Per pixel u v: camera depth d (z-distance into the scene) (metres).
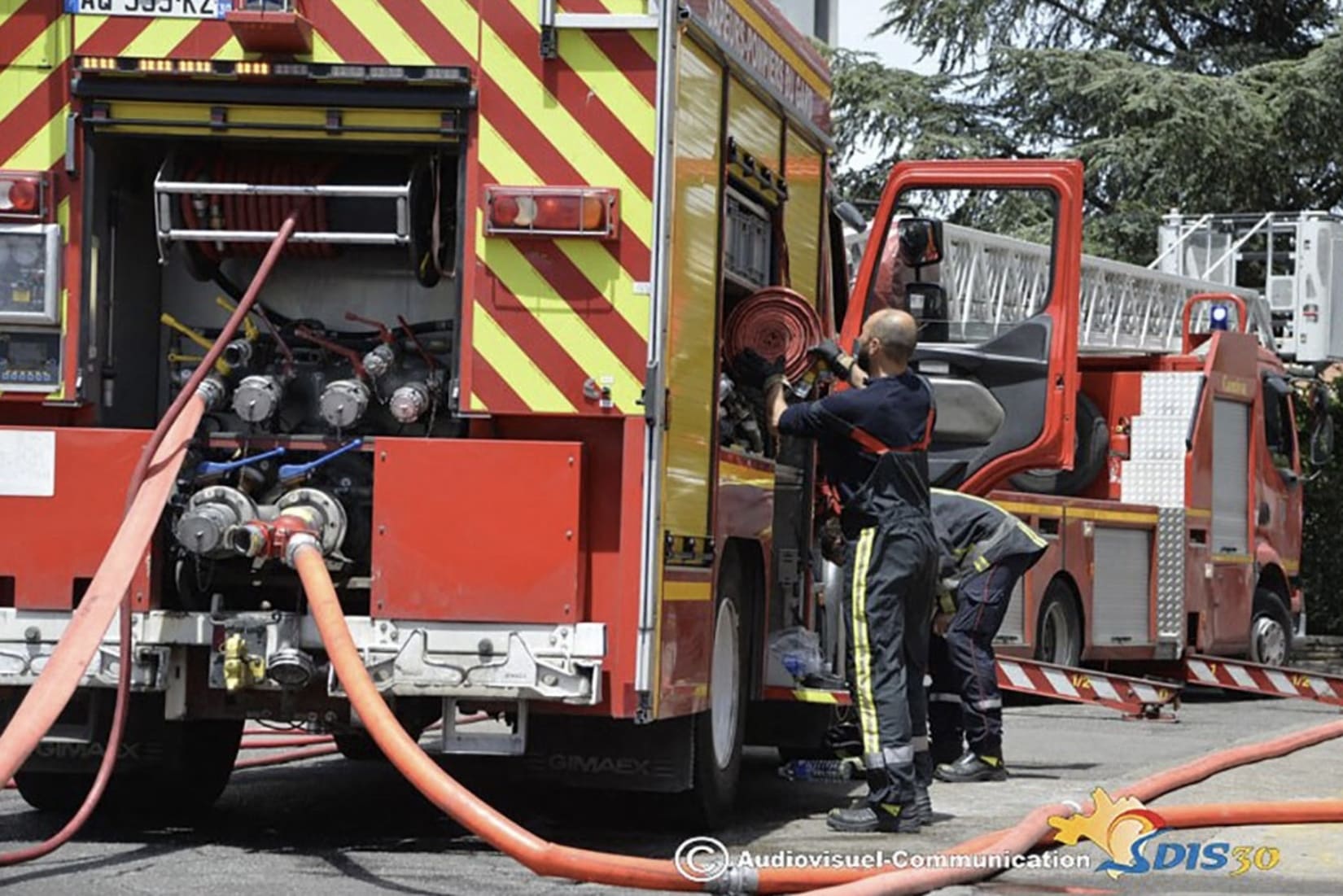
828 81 10.51
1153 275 21.03
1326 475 24.70
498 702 7.65
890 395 8.55
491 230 7.56
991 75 33.59
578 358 7.55
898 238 13.66
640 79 7.56
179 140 7.94
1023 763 11.71
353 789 10.17
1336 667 22.45
